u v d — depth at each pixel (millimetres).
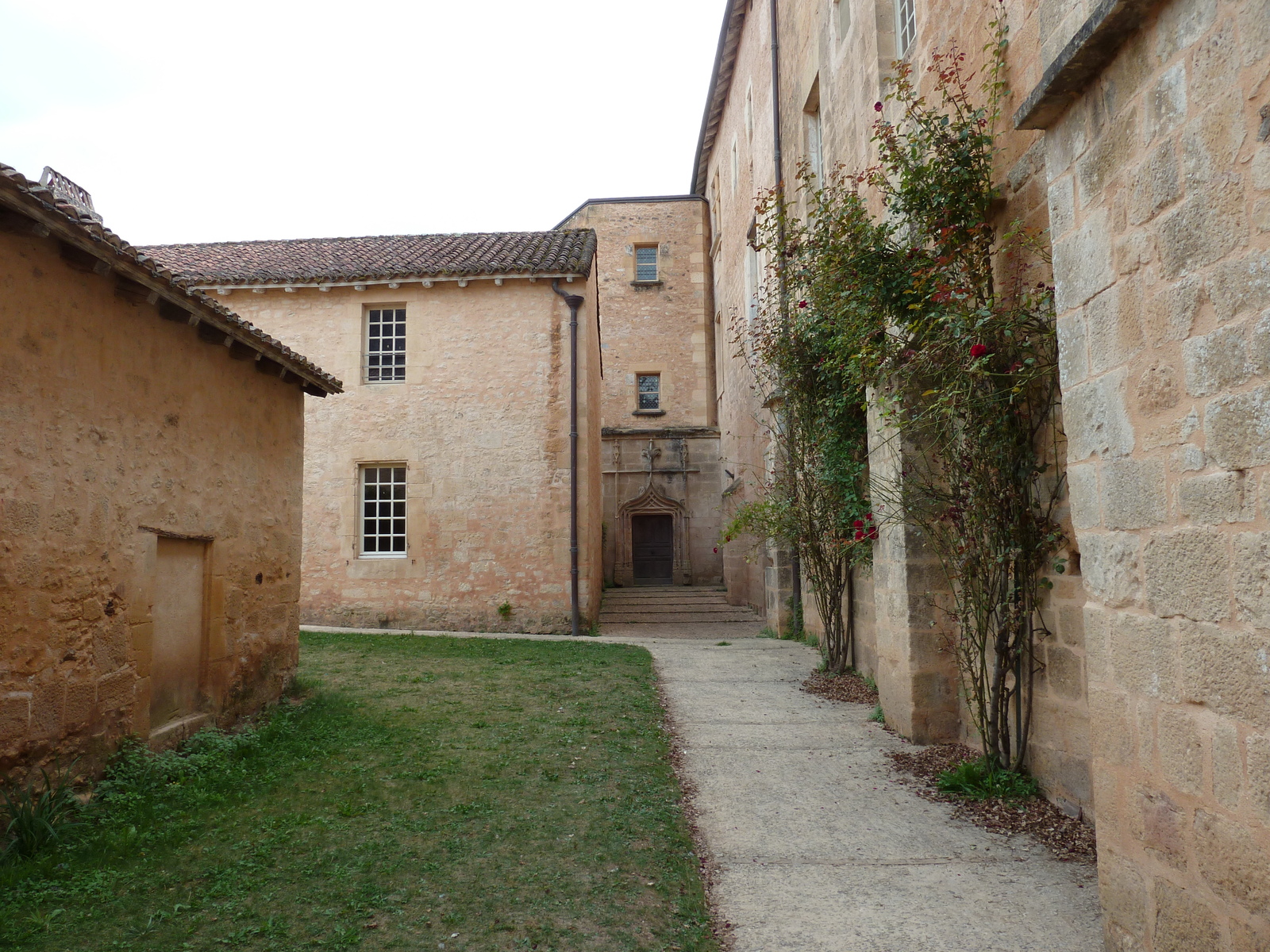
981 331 4734
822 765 5605
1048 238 4500
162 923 3164
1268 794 2156
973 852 4074
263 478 6898
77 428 4562
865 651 8602
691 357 23703
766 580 14547
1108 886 2928
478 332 14109
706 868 3898
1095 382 2963
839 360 7035
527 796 4734
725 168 19984
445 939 3070
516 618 13602
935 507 5887
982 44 5340
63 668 4418
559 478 13820
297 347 14180
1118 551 2840
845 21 8578
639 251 24453
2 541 4008
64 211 4047
